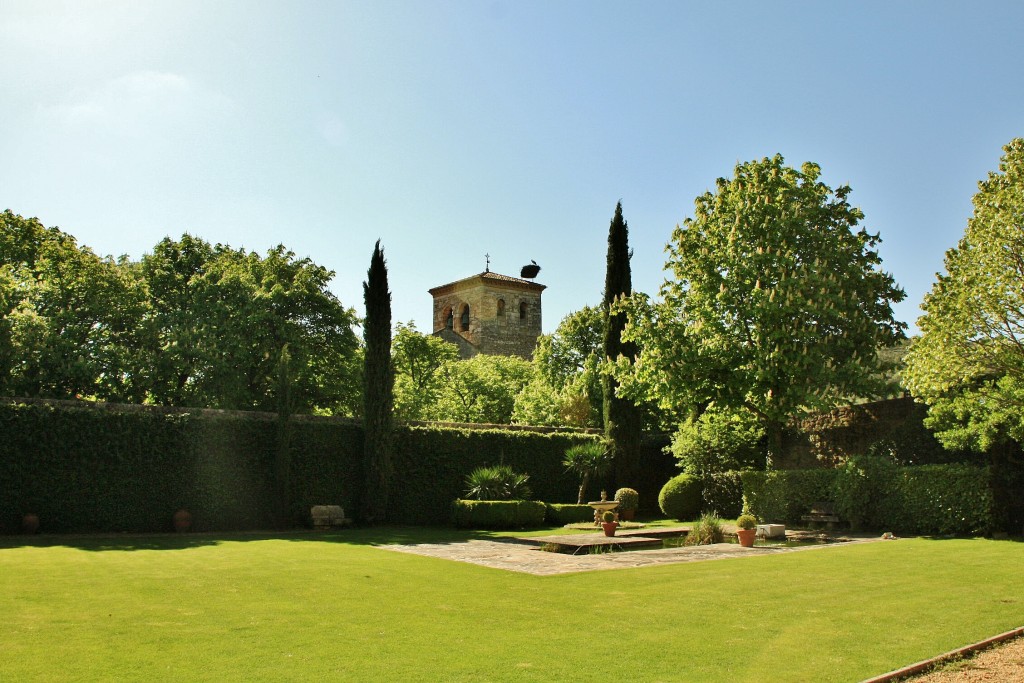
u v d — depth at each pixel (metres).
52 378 22.72
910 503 17.56
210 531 19.73
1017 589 9.87
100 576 10.69
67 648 6.61
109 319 25.33
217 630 7.38
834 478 19.56
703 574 11.30
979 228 16.72
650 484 28.38
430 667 6.17
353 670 6.06
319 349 31.22
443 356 50.44
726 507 23.83
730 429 24.62
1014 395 15.66
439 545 16.28
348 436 22.78
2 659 6.24
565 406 34.28
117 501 18.64
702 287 22.05
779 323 20.14
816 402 19.28
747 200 22.02
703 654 6.63
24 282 24.66
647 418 34.09
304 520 21.59
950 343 16.70
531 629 7.57
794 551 14.34
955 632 7.44
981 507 16.30
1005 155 16.69
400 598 9.24
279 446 21.09
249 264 31.12
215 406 27.20
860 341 22.23
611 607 8.73
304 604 8.78
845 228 22.62
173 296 29.27
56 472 17.94
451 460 24.36
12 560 12.39
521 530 21.08
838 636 7.29
